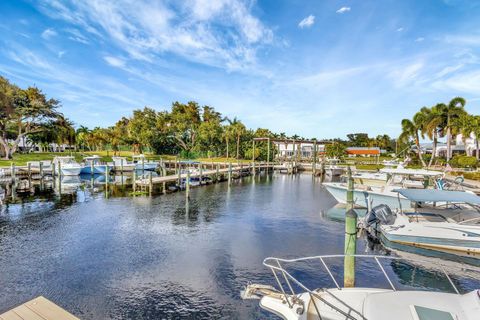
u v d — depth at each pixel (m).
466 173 34.72
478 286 8.83
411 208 14.82
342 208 19.92
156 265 10.09
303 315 5.61
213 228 14.66
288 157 78.75
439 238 11.27
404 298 5.52
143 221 15.87
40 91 51.81
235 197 24.00
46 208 18.75
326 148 72.38
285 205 20.86
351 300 6.05
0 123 47.72
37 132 54.59
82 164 40.06
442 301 5.38
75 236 13.14
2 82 46.09
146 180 26.31
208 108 79.19
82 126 74.38
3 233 13.49
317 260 10.59
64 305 7.68
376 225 13.04
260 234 13.75
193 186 30.56
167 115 70.94
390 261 10.49
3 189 26.52
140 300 7.93
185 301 7.90
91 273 9.47
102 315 7.28
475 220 12.19
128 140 70.94
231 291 8.41
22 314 5.57
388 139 102.56
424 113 51.22
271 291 6.94
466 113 45.09
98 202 20.89
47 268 9.80
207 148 69.31
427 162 56.84
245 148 66.75
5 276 9.21
